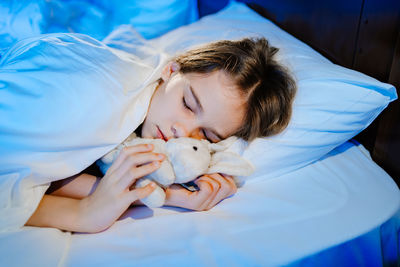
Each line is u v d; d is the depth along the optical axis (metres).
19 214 0.57
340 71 0.82
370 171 0.82
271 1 1.38
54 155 0.62
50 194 0.68
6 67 0.69
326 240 0.61
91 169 0.82
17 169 0.58
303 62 0.90
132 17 1.49
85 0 1.36
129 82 0.72
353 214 0.67
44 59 0.70
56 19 1.29
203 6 1.73
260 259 0.56
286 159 0.77
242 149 0.75
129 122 0.69
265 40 0.88
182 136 0.69
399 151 0.87
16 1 1.21
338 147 0.92
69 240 0.58
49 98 0.62
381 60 0.88
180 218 0.64
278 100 0.75
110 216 0.59
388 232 0.71
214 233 0.60
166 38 1.21
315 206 0.69
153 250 0.56
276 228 0.63
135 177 0.57
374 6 0.87
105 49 0.80
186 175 0.59
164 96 0.73
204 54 0.76
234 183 0.71
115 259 0.54
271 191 0.73
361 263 0.67
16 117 0.59
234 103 0.71
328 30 1.08
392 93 0.76
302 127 0.76
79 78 0.66
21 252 0.52
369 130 0.95
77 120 0.63
